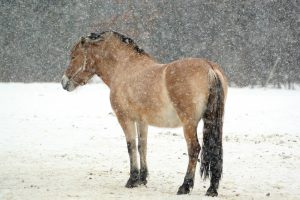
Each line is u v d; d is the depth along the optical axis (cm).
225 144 1625
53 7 5725
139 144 1048
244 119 2247
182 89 883
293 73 4891
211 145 871
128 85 996
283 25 5012
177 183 1068
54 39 5694
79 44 1128
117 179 1110
